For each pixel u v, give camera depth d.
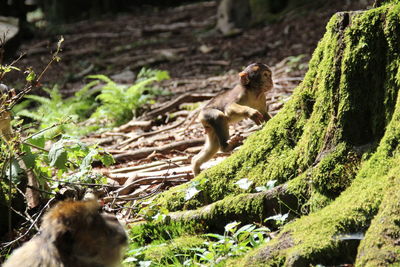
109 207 9.02
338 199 7.31
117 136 15.23
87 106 19.34
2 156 9.07
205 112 11.02
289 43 26.66
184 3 47.75
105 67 28.28
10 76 26.73
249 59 25.59
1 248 8.31
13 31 27.11
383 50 7.55
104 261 6.07
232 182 8.64
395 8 7.45
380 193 6.78
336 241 6.57
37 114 18.27
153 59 27.69
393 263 6.02
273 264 6.72
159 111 16.25
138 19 41.53
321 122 7.99
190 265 7.30
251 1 32.31
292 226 7.11
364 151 7.60
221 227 8.27
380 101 7.57
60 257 5.91
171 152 12.59
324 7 30.27
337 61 7.85
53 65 29.67
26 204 9.05
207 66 25.52
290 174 8.23
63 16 44.88
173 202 8.90
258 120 10.67
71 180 9.32
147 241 8.56
